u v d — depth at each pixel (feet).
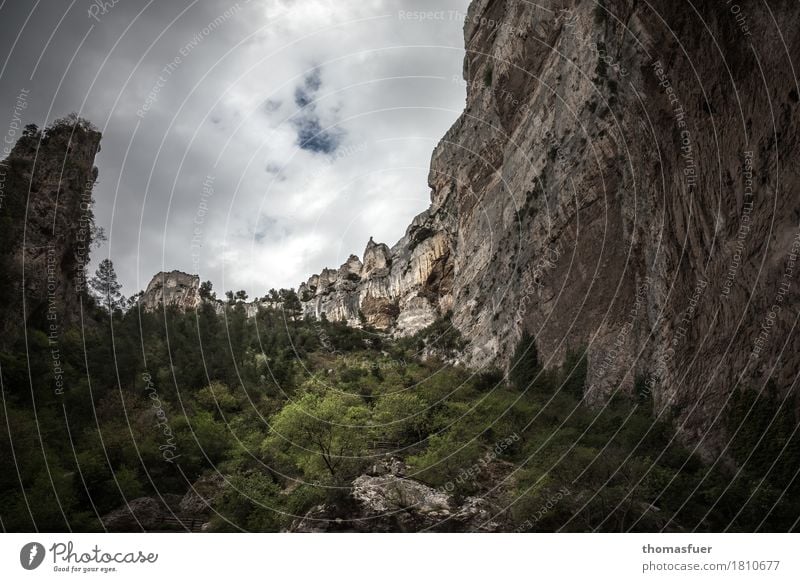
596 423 133.80
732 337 107.14
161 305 295.69
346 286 560.61
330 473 120.78
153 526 111.24
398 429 144.15
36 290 198.29
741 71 104.78
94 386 161.99
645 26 134.41
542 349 195.21
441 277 455.63
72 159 238.89
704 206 118.32
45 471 107.65
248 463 134.62
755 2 98.99
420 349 334.85
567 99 215.31
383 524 98.17
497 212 303.89
